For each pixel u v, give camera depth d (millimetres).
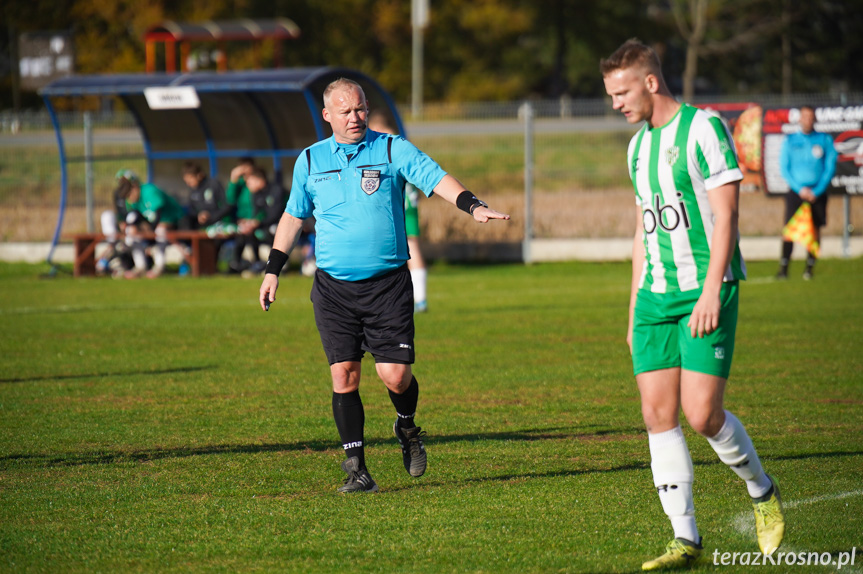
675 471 14422
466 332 39344
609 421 24172
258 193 62312
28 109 137875
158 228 62969
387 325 18125
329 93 18031
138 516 16922
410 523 16406
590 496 17844
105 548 15328
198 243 62906
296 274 63781
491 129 77438
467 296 52031
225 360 33719
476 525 16250
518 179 81688
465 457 20859
